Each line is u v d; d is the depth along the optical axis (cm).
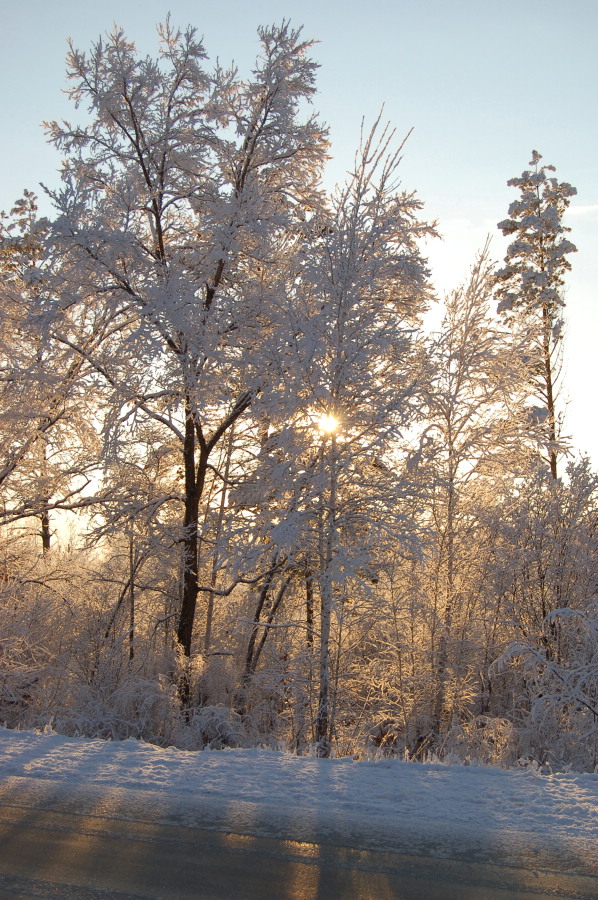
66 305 1520
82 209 1498
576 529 1544
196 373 1516
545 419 1872
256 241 1644
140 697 1426
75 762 712
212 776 675
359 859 504
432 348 1309
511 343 1655
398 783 666
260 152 1691
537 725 1191
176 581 1867
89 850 514
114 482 1725
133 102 1627
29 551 1991
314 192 1725
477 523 1627
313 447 1297
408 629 1531
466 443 1606
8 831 548
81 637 1783
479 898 451
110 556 1889
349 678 1481
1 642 1508
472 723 1365
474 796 632
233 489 1747
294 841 532
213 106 1647
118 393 1541
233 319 1568
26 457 1827
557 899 452
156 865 491
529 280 2759
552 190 2908
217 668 1773
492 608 1591
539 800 622
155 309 1468
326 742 1146
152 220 1716
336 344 1258
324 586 1233
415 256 1344
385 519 1231
